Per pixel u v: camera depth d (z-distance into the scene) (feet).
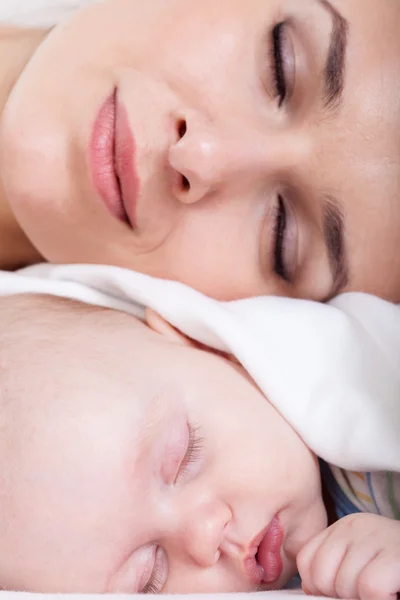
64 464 2.75
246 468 3.00
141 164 3.18
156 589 2.95
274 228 3.51
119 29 3.35
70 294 3.67
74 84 3.30
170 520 2.87
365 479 3.36
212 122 3.22
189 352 3.28
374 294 3.70
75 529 2.73
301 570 2.68
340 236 3.43
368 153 3.25
